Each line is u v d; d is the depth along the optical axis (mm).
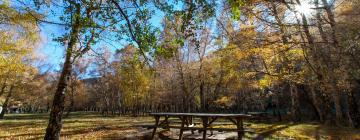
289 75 19750
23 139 12914
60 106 10258
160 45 7180
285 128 16141
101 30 6969
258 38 14438
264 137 12289
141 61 7836
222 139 11289
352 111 23422
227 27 20453
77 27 6316
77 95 54562
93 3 6684
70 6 6133
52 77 49625
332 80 16031
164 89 48625
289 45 14508
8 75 25266
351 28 13078
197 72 31562
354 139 12773
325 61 15359
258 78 28250
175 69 30969
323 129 15891
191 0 6461
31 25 10750
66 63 10648
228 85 34781
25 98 50250
